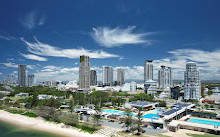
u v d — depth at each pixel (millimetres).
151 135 130250
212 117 195875
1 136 146375
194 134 132500
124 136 128875
